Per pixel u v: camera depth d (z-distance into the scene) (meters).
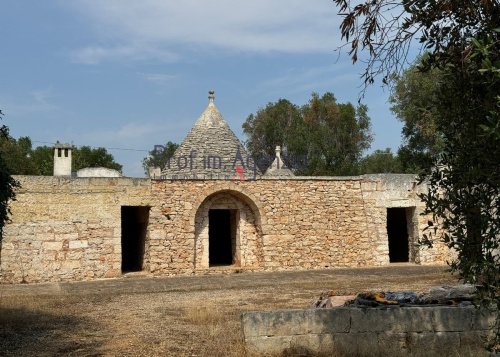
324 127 54.47
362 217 25.69
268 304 13.17
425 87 27.98
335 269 24.25
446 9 4.31
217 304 13.40
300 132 54.06
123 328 10.19
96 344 8.76
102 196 22.31
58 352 8.18
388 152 56.47
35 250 21.02
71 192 21.84
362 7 4.81
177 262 23.11
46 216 21.36
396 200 26.08
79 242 21.72
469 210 4.40
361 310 7.97
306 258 24.70
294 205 24.97
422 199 4.79
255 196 24.53
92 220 22.05
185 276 22.69
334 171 52.44
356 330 7.92
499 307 4.04
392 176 26.23
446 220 4.56
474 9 4.21
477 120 4.31
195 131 26.73
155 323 10.73
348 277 20.03
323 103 56.66
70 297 15.41
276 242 24.45
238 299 14.39
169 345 8.60
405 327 7.94
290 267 24.44
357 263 25.25
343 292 14.98
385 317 7.95
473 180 4.31
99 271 21.89
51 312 12.15
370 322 7.93
